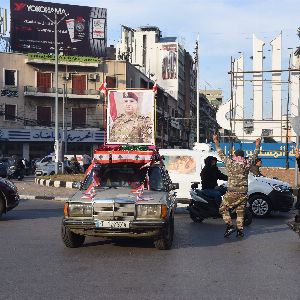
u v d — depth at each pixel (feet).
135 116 39.34
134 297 18.52
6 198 42.88
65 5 201.77
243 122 107.24
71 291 19.34
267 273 22.97
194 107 361.51
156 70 313.94
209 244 31.42
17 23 196.03
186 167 52.11
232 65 99.86
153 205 27.86
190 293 19.22
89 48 204.23
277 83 106.63
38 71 194.59
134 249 29.12
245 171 34.19
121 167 31.86
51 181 82.48
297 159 33.12
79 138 196.85
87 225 27.53
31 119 192.44
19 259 25.75
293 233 36.86
